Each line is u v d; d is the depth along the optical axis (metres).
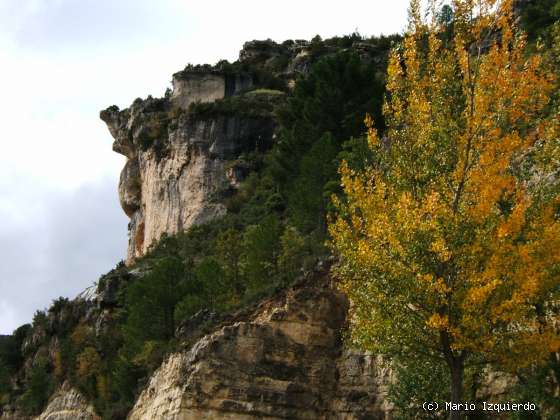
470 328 21.48
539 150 24.33
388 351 23.39
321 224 49.53
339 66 67.94
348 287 23.56
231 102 90.19
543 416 23.33
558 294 22.08
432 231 22.08
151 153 94.44
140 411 41.09
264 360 36.56
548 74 23.66
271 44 108.62
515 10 61.50
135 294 55.25
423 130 23.59
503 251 21.42
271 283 43.25
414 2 24.58
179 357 39.09
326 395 35.72
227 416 35.41
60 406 61.28
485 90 22.77
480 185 22.08
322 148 51.38
